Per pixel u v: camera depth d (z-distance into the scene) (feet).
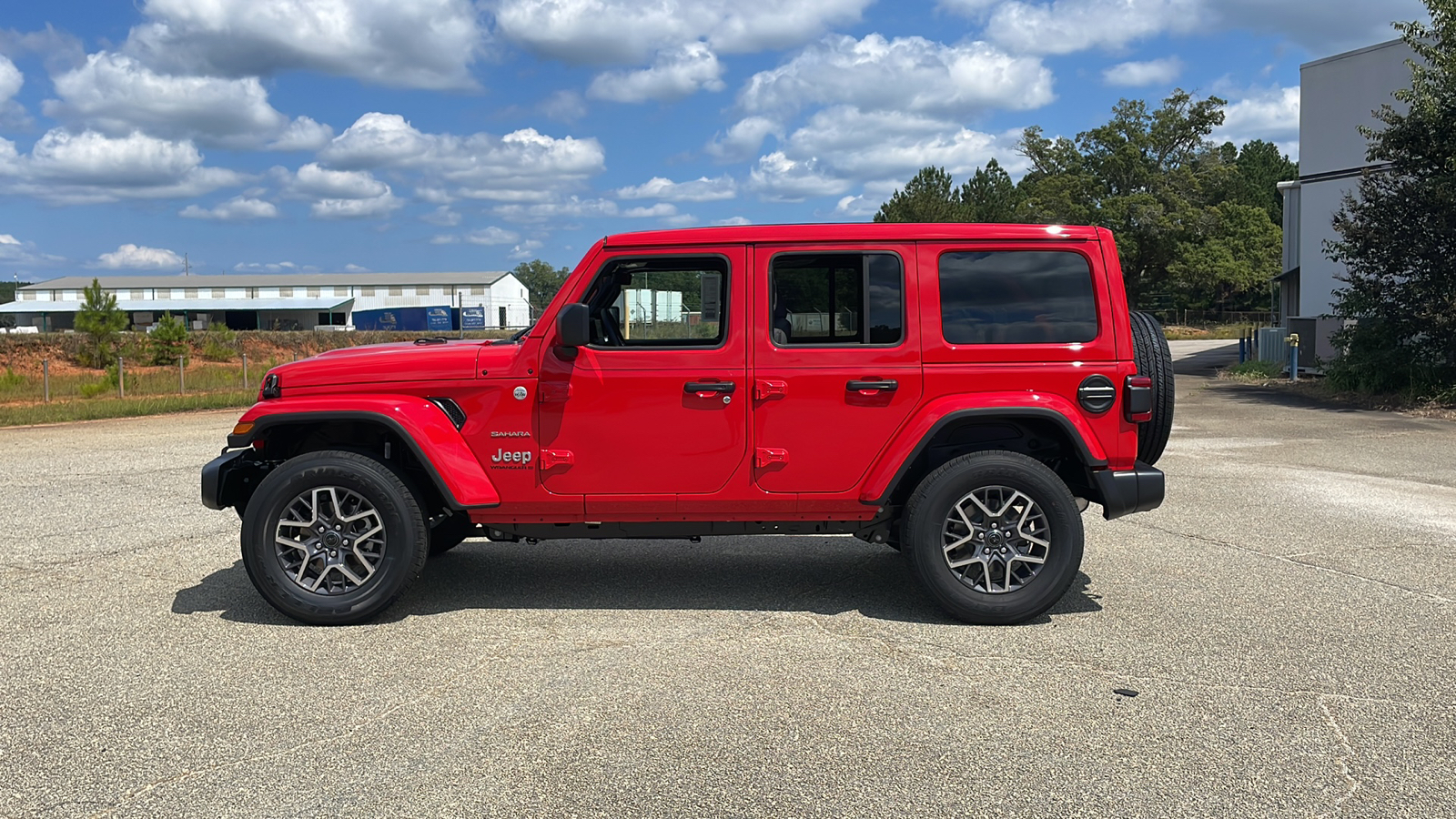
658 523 16.48
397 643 15.07
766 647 14.92
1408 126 51.06
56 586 18.35
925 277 15.99
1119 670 13.84
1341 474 31.45
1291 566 19.83
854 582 18.72
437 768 10.82
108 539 22.43
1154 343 16.44
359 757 11.09
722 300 16.20
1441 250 49.39
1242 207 263.70
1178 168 199.62
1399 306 52.13
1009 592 15.85
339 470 15.74
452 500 15.84
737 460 16.07
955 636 15.42
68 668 13.96
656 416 16.03
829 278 16.29
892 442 15.98
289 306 298.56
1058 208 199.41
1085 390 15.92
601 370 16.02
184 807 9.95
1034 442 16.94
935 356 15.92
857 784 10.43
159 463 35.45
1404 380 52.60
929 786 10.39
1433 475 31.19
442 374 16.14
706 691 13.10
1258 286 261.85
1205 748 11.27
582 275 16.19
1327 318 68.49
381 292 325.62
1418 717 12.13
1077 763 10.92
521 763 10.94
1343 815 9.77
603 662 14.26
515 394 16.06
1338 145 69.05
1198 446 38.01
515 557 20.88
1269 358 76.33
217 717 12.23
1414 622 16.06
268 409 16.01
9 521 24.47
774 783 10.47
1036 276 16.07
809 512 16.28
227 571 19.52
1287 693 12.92
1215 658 14.33
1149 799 10.11
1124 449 16.05
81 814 9.83
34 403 67.21
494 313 328.90
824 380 15.94
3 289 399.24
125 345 118.62
